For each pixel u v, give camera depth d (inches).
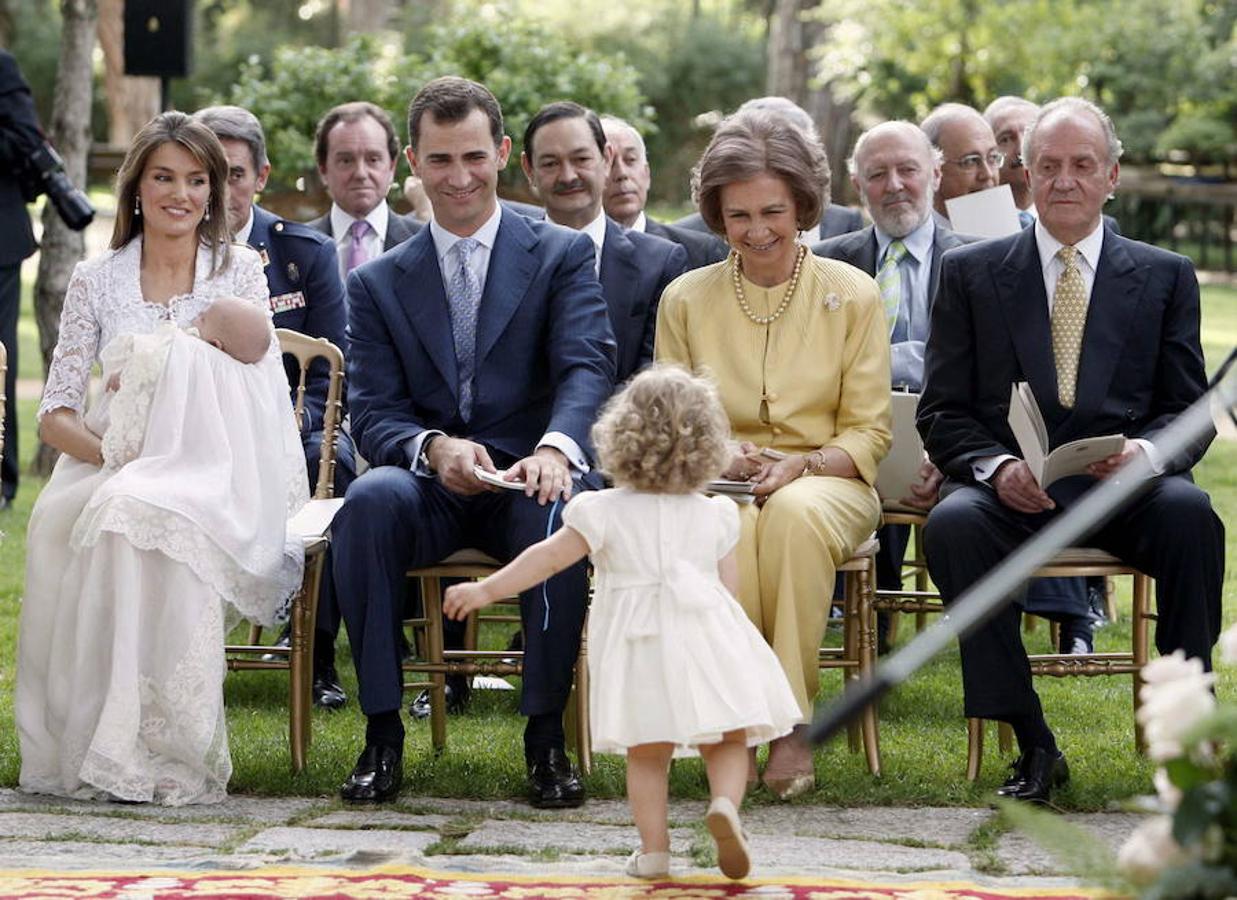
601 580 387.2
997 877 375.9
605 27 3196.4
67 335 482.9
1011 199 653.3
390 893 352.5
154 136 480.4
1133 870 239.3
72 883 356.8
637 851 378.3
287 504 476.1
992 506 465.7
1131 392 482.0
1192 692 240.7
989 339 488.4
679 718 369.1
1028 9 2212.1
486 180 497.7
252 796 453.7
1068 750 490.6
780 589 450.3
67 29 976.3
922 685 587.5
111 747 439.8
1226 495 951.0
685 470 384.2
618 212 679.7
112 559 446.0
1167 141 2485.2
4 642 630.5
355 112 665.0
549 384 504.7
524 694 445.1
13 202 861.8
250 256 498.6
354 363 500.1
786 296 494.0
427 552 466.3
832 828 420.5
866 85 2311.8
